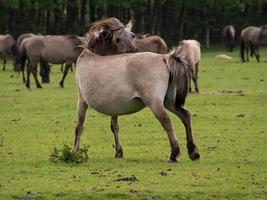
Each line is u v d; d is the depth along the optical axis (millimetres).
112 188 35344
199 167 40594
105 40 44594
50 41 98625
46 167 41406
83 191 34906
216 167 40625
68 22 191500
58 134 56469
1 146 50656
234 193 34406
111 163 42562
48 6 180250
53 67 144750
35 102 78875
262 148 48156
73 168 41094
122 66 42125
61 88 96438
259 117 64688
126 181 36938
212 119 63594
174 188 35312
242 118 64125
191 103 75562
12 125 61719
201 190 34844
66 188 35688
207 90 90125
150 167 40812
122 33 44938
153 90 41000
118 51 44875
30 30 186750
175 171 39406
